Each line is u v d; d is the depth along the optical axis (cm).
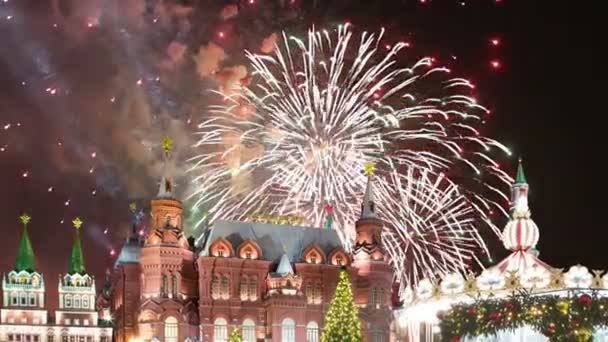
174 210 11994
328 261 12519
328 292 12281
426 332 5356
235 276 11881
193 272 12094
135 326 12050
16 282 12419
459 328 4603
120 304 12450
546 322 4322
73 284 12838
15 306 12300
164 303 11381
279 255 12381
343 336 6334
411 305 5141
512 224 5159
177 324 11438
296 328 11662
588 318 4250
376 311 12419
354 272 12494
